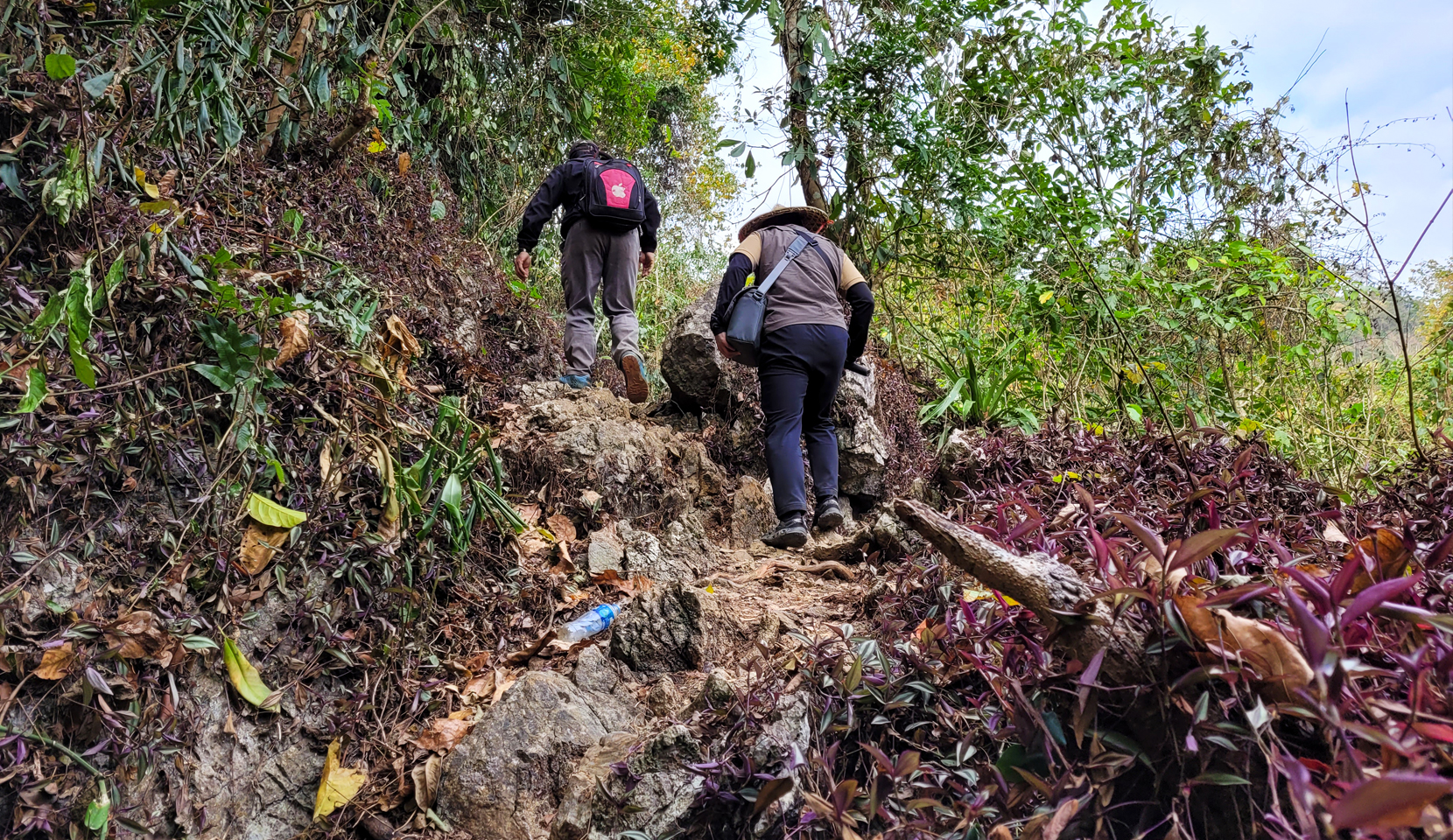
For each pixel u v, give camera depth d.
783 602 2.40
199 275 1.94
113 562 1.70
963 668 1.46
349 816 1.77
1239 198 5.21
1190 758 1.18
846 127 5.18
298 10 2.79
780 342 2.87
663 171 8.34
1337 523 1.56
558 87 5.43
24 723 1.50
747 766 1.47
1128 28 5.34
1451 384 4.07
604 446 3.12
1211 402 4.29
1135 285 4.42
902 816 1.34
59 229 1.83
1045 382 4.51
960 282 5.41
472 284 4.07
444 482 2.35
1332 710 0.87
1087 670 1.12
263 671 1.86
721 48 5.77
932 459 3.89
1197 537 1.05
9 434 1.61
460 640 2.24
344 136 3.21
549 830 1.64
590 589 2.54
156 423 1.83
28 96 1.77
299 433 2.11
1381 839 0.89
